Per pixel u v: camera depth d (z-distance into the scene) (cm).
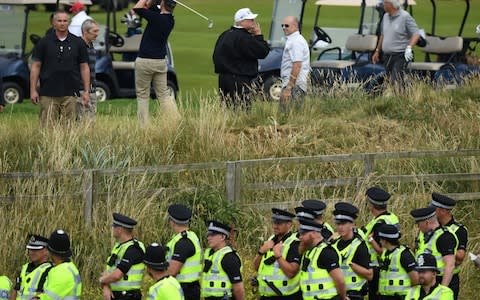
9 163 5172
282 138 5794
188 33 13962
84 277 4750
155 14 6047
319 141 5838
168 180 5278
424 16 14962
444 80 7269
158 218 5009
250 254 5025
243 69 6150
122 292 3928
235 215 5094
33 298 3666
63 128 5459
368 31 8588
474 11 15550
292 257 3916
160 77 6188
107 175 5006
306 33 13175
